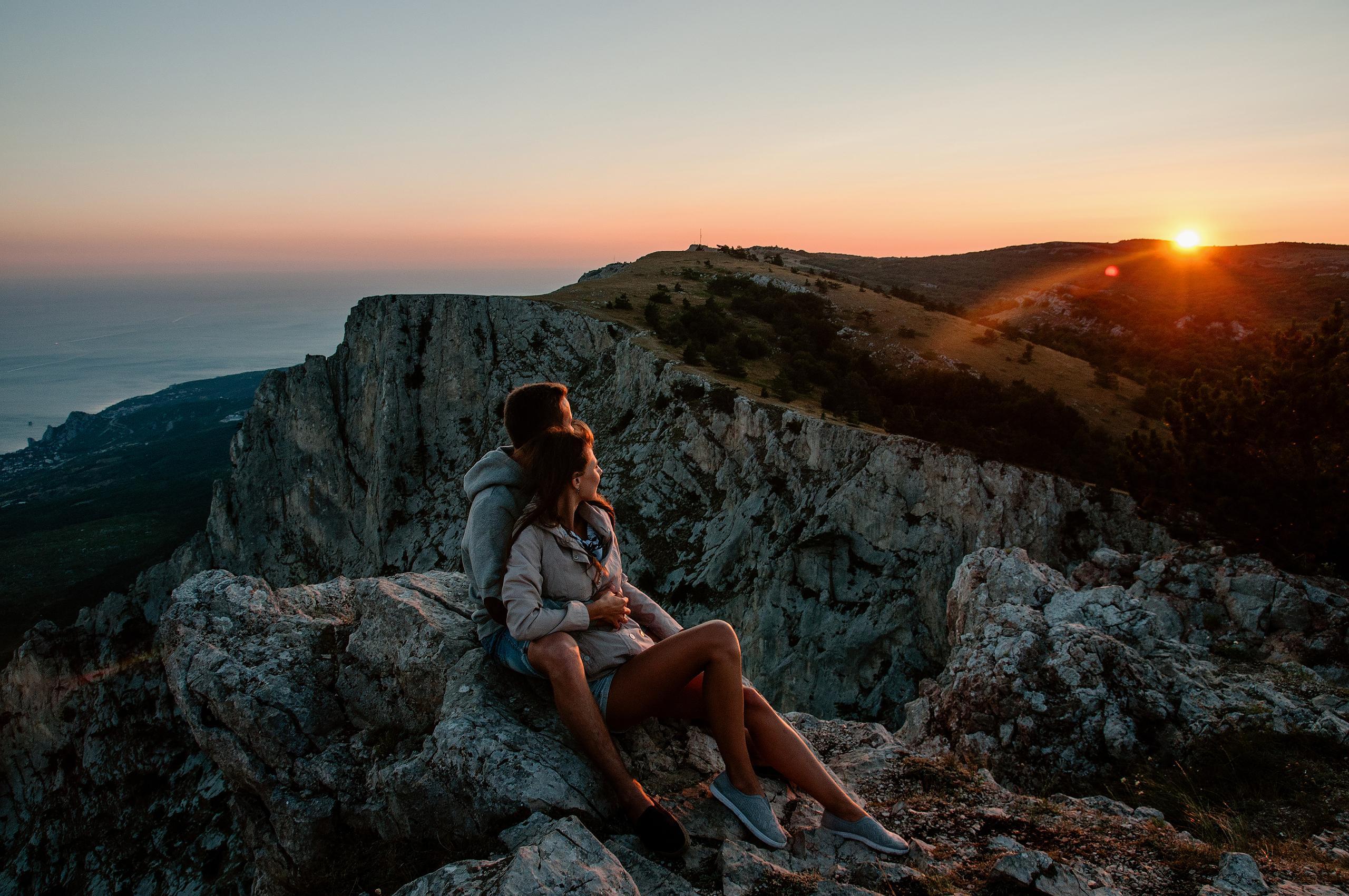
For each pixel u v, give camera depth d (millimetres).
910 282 158250
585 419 48000
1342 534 15523
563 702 3295
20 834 19562
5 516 149500
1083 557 28781
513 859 2787
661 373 43031
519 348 52469
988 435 36688
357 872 3801
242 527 56938
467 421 52000
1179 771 6922
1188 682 8211
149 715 19125
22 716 25875
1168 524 23562
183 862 14664
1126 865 3602
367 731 4672
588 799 3436
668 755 3984
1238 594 11922
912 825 3965
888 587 30141
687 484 38812
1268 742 6945
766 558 33500
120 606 43562
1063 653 8156
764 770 4008
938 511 30062
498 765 3473
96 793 18000
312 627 5527
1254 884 3396
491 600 3410
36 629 26891
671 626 4070
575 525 3654
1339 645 10430
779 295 73125
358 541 54625
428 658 4418
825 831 3504
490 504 3531
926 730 8734
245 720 4641
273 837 4414
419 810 3695
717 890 2986
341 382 56250
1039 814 4141
